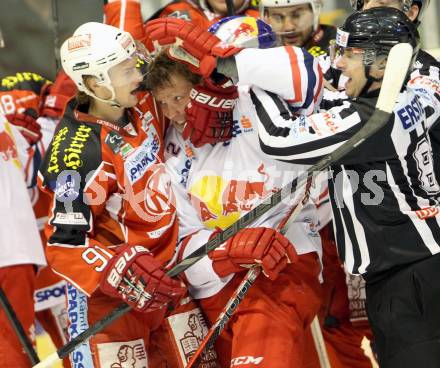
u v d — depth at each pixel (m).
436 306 9.45
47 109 12.97
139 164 10.07
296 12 11.51
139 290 9.59
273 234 9.79
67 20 15.78
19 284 11.88
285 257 9.81
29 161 12.70
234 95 9.91
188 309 10.51
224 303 10.34
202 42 9.58
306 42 11.85
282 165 10.07
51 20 15.92
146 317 10.32
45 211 12.91
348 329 12.20
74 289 10.31
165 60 10.03
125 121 10.18
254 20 10.16
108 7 11.34
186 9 13.04
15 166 12.02
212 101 9.81
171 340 10.47
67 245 9.80
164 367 10.80
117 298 10.25
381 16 9.26
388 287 9.60
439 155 10.02
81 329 10.21
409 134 9.29
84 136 9.89
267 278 10.05
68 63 9.95
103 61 9.78
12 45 16.00
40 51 16.06
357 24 9.26
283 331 9.87
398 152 9.30
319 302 10.43
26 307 11.96
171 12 13.16
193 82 10.02
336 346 12.20
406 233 9.46
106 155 9.86
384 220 9.48
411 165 9.41
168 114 10.29
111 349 10.05
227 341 10.52
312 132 9.25
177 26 9.61
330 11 15.83
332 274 11.95
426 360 9.37
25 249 11.86
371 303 9.81
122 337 10.12
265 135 9.52
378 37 9.17
